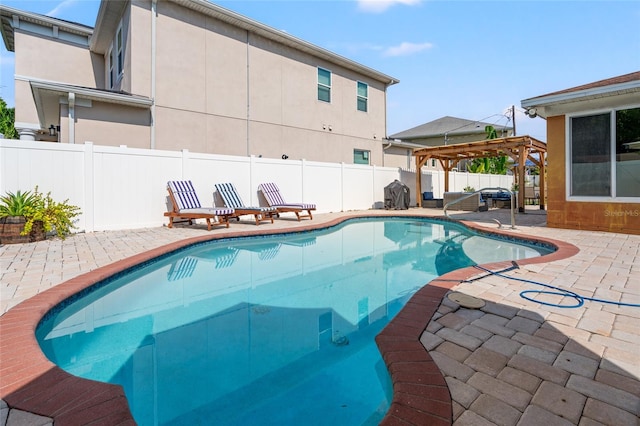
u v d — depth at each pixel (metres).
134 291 4.39
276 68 13.49
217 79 11.79
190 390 2.28
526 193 19.81
